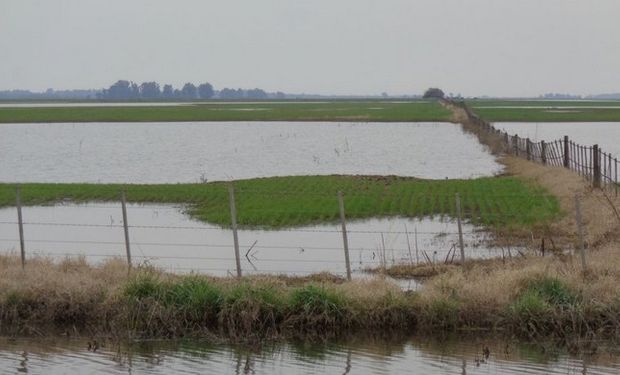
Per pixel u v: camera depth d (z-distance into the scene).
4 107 177.25
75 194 37.25
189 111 150.38
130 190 38.72
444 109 160.12
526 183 40.41
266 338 15.79
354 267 21.73
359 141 77.62
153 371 14.10
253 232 28.03
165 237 26.98
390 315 16.17
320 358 14.90
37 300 16.62
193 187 39.94
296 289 16.42
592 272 17.69
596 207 27.70
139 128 98.75
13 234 27.48
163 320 16.02
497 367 14.42
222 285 16.92
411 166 54.97
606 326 15.92
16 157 60.72
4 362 14.47
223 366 14.45
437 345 15.68
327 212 31.58
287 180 43.62
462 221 29.62
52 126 101.81
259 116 128.00
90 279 17.20
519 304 16.12
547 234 25.14
